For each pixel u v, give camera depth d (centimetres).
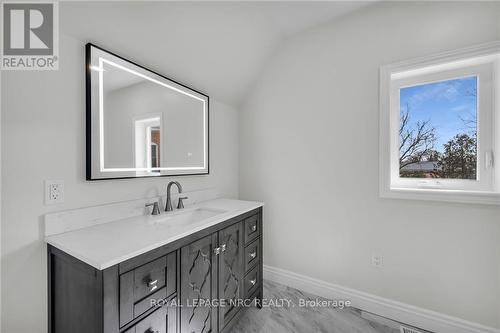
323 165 188
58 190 101
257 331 149
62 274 89
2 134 85
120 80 123
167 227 110
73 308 84
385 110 160
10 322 88
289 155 205
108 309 73
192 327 109
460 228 140
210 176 200
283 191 209
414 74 160
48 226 96
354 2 160
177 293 101
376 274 167
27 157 92
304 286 197
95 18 105
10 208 87
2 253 86
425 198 148
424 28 148
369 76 167
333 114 182
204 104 189
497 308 131
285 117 207
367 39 167
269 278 216
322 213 189
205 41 156
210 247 122
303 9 167
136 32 122
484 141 140
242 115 234
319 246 191
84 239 92
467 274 138
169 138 156
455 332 140
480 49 132
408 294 155
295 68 200
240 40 174
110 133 118
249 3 152
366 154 169
